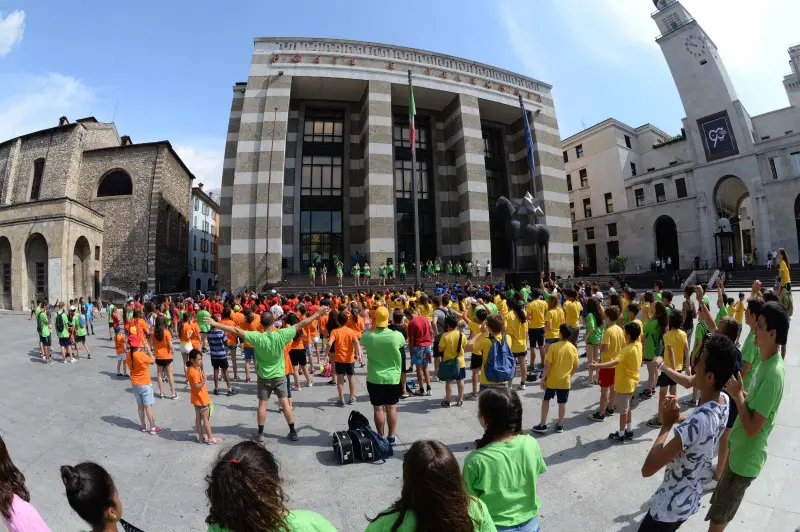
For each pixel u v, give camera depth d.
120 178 37.53
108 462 5.90
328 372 11.08
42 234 30.31
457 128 36.12
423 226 37.16
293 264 33.84
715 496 3.47
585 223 49.09
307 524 2.08
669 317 7.08
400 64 34.31
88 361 13.51
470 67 37.16
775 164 34.69
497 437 2.89
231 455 2.10
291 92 34.88
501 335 6.59
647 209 42.84
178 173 41.44
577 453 5.83
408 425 7.14
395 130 37.75
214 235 56.75
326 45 33.50
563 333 6.55
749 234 47.59
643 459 5.61
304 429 7.06
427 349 9.12
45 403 8.72
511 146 41.91
